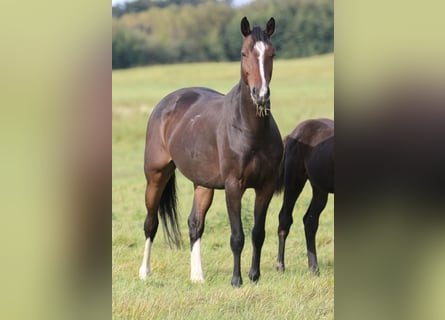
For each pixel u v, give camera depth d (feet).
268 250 36.70
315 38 165.78
